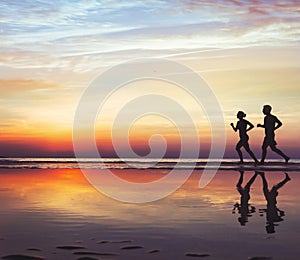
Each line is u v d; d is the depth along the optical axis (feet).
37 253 13.78
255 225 18.20
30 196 27.53
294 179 39.55
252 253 13.75
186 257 13.32
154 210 22.18
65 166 61.26
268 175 44.24
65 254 13.65
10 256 13.44
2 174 46.03
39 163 71.00
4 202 24.89
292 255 13.52
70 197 27.12
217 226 18.01
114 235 16.30
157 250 14.15
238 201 25.44
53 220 19.34
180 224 18.42
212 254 13.66
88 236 16.17
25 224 18.45
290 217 20.08
